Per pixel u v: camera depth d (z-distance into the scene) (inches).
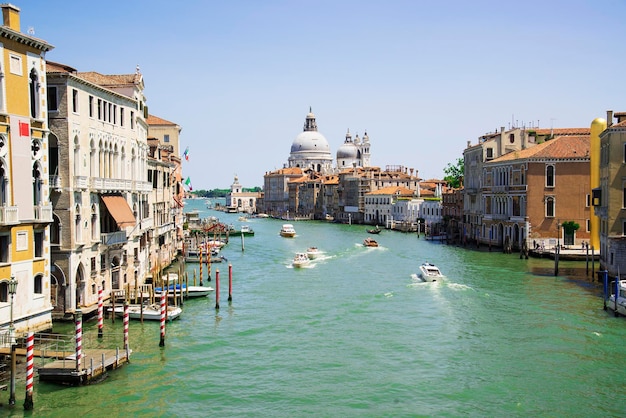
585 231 2701.8
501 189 2997.0
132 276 1737.2
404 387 1064.8
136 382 1070.4
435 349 1274.6
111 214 1510.8
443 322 1492.4
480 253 2913.4
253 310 1641.2
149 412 952.3
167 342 1310.3
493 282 2036.2
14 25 1139.9
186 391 1039.0
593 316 1521.9
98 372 1072.2
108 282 1558.8
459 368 1158.3
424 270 2132.1
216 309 1651.1
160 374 1114.1
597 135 2422.5
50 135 1328.7
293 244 3693.4
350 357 1226.6
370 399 1014.4
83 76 1804.9
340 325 1478.8
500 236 3085.6
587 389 1049.5
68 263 1339.8
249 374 1127.0
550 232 2731.3
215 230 3909.9
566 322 1467.8
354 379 1104.2
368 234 4505.4
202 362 1187.9
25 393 973.8
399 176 6254.9
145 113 2004.2
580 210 2704.2
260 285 2058.3
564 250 2623.0
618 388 1053.2
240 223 6560.0
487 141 3267.7
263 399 1013.2
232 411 965.8
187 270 2412.6
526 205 2743.6
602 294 1791.3
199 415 949.2
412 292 1884.8
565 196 2711.6
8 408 933.8
